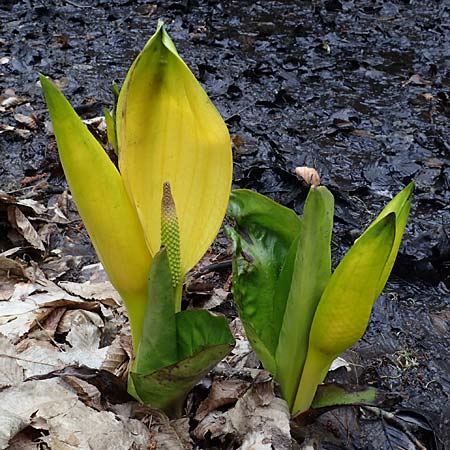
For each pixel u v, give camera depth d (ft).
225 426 3.93
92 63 8.76
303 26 10.46
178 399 3.85
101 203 3.46
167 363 3.61
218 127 3.53
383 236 3.40
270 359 3.82
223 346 3.47
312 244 3.53
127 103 3.44
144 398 3.81
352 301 3.52
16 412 3.87
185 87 3.47
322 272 3.60
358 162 6.82
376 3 11.60
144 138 3.50
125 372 4.19
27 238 5.12
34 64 8.59
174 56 3.41
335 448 4.04
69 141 3.38
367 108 8.02
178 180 3.60
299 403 3.91
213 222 3.65
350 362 4.50
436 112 7.97
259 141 7.06
